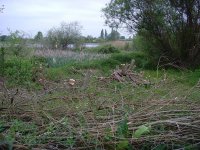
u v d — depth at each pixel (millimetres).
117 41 29562
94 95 5934
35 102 5090
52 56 16469
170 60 13953
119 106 5016
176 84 7051
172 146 3746
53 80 9203
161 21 13750
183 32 13852
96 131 3924
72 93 6074
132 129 4016
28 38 16297
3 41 13500
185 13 13758
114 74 8500
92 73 9133
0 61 8750
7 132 3990
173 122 3959
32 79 8539
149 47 14523
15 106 4930
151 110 4648
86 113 4652
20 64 9016
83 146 3803
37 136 3879
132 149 3770
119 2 14359
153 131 3990
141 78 8641
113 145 3775
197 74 9156
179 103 4934
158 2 13727
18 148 3676
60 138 3795
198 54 13625
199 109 4609
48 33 26516
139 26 14305
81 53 18016
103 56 16688
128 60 14336
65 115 4582
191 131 4016
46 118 4574
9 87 7160
